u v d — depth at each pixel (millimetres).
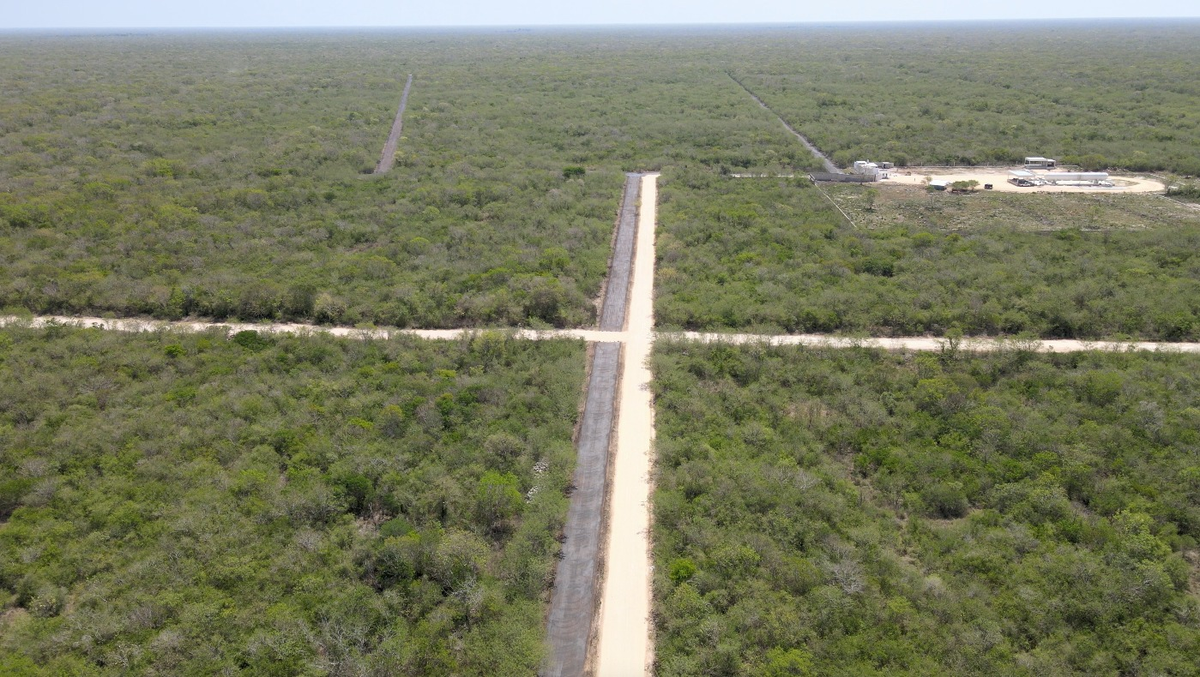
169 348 51875
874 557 33406
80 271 63656
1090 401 45938
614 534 36281
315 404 45438
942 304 59344
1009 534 34625
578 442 43562
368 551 33719
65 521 35188
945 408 45094
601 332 57719
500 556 34438
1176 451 40281
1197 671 27531
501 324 58656
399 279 64688
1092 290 60000
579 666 29312
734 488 37875
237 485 37406
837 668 27938
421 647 28922
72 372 48281
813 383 49250
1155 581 31172
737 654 28422
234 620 30047
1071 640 29250
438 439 42406
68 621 29688
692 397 47219
